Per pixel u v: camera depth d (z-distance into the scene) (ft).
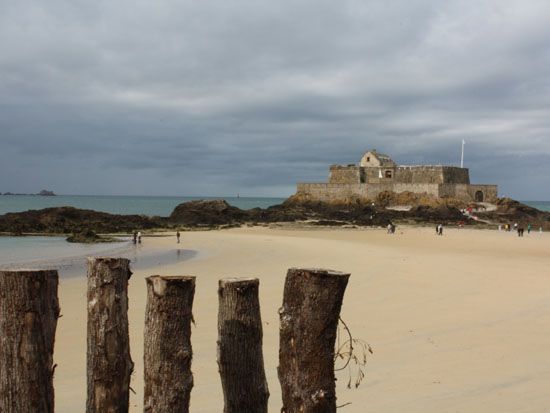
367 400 26.58
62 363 33.58
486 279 65.98
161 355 17.79
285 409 17.03
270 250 114.83
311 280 16.66
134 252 114.11
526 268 78.54
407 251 110.11
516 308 48.08
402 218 241.76
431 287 59.98
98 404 18.25
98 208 471.21
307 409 16.56
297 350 16.79
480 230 207.51
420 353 34.58
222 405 26.11
